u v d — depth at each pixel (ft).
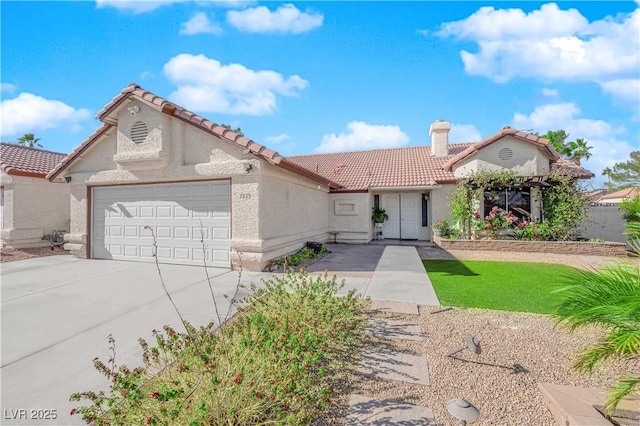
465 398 10.61
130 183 37.29
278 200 36.06
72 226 40.11
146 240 36.58
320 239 53.06
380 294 22.84
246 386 9.33
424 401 10.44
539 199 48.57
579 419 8.67
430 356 13.52
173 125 34.09
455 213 49.65
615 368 12.10
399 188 56.13
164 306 20.49
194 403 8.78
